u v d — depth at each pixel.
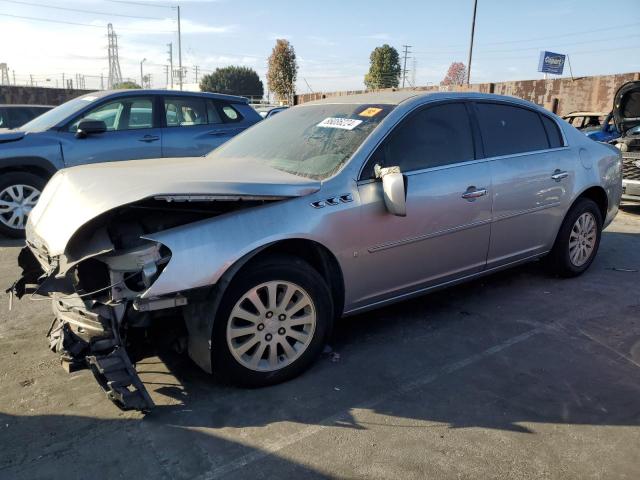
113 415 2.89
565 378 3.28
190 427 2.79
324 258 3.30
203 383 3.22
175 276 2.77
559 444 2.65
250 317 3.05
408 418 2.87
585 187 4.86
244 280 2.98
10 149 6.48
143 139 7.24
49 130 6.83
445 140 3.92
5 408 2.96
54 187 3.49
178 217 2.96
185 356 3.55
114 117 7.17
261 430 2.77
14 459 2.54
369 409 2.95
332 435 2.73
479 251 4.12
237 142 4.40
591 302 4.50
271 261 3.08
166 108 7.52
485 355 3.58
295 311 3.19
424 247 3.74
